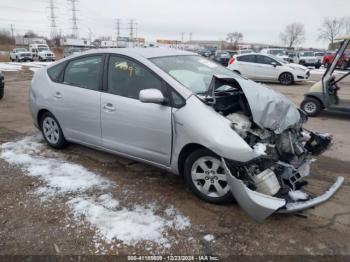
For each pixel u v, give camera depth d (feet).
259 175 10.16
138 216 10.81
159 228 10.18
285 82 53.06
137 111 12.59
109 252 9.16
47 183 13.11
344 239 9.75
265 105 10.77
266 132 10.78
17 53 122.93
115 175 13.88
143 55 13.29
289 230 10.15
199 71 13.64
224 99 11.48
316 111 27.14
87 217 10.75
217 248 9.34
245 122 10.88
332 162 16.10
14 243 9.50
